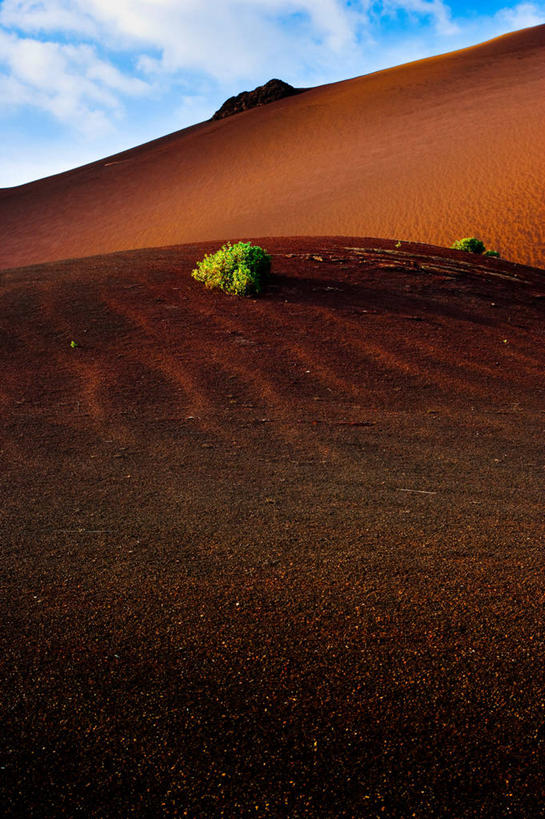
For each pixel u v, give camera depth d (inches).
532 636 68.4
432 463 163.5
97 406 210.8
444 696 57.4
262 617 72.1
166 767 48.3
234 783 46.8
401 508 122.0
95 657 63.4
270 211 1323.8
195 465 153.0
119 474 143.5
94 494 127.6
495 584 82.8
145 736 51.6
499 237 950.4
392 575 85.4
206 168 1904.5
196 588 80.7
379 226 1095.6
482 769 48.6
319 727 53.0
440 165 1341.0
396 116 1911.9
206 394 231.8
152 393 229.0
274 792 46.1
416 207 1152.2
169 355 277.3
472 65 2298.2
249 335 314.3
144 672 60.8
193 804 44.9
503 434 201.9
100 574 85.5
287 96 3095.5
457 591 80.2
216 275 392.2
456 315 389.7
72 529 105.7
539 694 57.9
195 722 53.4
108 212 1620.3
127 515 113.9
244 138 2171.5
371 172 1433.3
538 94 1676.9
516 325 383.9
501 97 1766.7
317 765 48.8
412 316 376.2
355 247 569.9
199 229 1296.8
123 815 43.8
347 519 113.5
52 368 253.0
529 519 117.0
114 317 328.2
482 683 59.4
